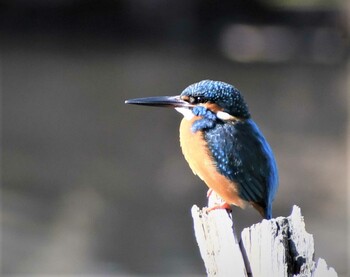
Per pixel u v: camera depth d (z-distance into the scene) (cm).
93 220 1431
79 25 3600
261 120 2400
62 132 2164
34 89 2777
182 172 1756
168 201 1537
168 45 3581
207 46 3600
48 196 1577
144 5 3584
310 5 3772
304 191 1639
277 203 1569
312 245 426
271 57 3562
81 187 1645
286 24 3766
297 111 2538
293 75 3228
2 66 3152
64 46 3516
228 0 3644
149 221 1423
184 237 1345
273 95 2806
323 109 2561
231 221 454
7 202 1527
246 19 3731
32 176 1723
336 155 1933
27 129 2216
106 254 1266
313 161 1883
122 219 1440
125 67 3209
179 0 3584
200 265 1245
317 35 3750
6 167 1791
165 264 1212
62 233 1355
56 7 3569
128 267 1238
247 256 437
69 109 2464
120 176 1730
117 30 3606
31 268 1238
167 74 3116
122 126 2259
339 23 3725
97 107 2508
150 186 1647
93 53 3450
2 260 1238
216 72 3225
